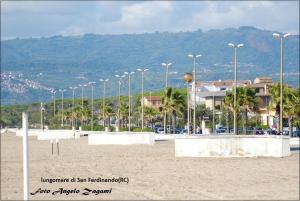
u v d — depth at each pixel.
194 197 53.47
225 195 54.22
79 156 101.81
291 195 53.56
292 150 100.19
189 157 89.38
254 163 77.62
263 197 52.72
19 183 67.12
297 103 155.50
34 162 92.19
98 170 77.44
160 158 90.38
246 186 59.12
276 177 64.56
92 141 140.00
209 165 77.25
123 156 97.62
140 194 56.06
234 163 78.50
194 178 65.88
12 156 109.00
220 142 88.25
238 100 174.25
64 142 159.62
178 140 91.25
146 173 72.06
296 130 184.88
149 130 188.25
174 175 69.06
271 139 86.12
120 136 136.75
